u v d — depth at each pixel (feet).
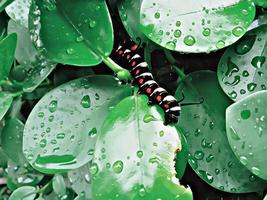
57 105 0.82
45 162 0.80
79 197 0.86
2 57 0.88
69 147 0.81
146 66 0.80
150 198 0.70
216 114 0.81
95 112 0.82
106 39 0.80
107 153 0.74
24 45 0.94
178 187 0.70
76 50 0.81
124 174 0.72
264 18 0.81
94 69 0.92
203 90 0.83
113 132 0.74
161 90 0.76
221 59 0.80
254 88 0.78
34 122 0.82
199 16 0.75
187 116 0.81
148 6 0.76
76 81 0.83
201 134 0.81
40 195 0.97
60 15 0.82
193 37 0.74
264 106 0.72
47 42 0.82
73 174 0.87
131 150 0.73
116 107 0.76
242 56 0.79
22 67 0.96
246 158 0.72
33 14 0.83
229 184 0.79
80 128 0.81
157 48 0.86
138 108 0.76
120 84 0.83
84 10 0.81
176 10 0.75
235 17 0.74
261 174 0.72
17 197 0.98
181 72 0.85
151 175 0.71
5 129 0.99
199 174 0.79
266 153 0.72
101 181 0.73
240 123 0.73
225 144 0.80
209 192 0.87
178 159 0.77
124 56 0.83
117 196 0.72
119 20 0.89
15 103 1.00
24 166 1.00
